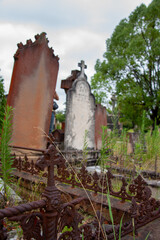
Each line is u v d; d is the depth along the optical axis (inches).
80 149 280.4
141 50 738.2
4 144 79.6
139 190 91.4
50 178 52.6
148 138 232.7
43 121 218.5
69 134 269.0
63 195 115.3
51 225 50.8
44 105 220.5
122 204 95.1
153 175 178.9
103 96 1061.8
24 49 209.0
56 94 288.5
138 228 74.8
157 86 794.8
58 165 54.4
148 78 838.5
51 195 51.0
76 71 307.7
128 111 776.3
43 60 221.9
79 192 111.6
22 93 205.8
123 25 888.3
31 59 213.5
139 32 841.5
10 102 198.2
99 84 1044.5
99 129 328.2
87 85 299.6
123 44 828.0
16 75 202.8
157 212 83.9
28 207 47.0
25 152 200.1
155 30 772.6
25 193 118.6
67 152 241.4
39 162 49.5
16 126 199.0
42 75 220.5
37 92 216.1
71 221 55.4
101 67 943.7
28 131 206.2
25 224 46.7
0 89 210.1
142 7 823.1
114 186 130.7
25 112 206.1
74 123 276.5
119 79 862.5
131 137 268.4
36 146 210.4
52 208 50.4
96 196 105.2
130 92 738.8
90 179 112.0
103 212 100.5
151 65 802.8
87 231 58.5
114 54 894.4
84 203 108.5
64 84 299.7
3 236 42.0
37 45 218.2
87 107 297.0
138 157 135.1
